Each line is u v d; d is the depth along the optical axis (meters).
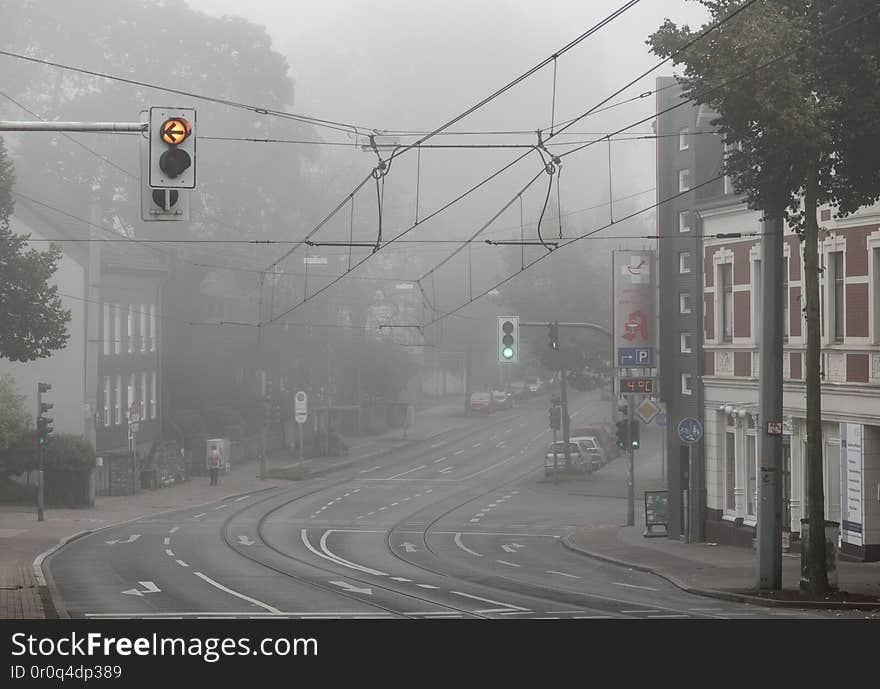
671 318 122.75
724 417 114.62
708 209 114.19
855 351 91.31
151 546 109.25
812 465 71.81
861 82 65.94
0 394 137.75
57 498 151.75
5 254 114.19
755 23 63.56
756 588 75.50
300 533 123.50
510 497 164.75
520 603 69.94
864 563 90.56
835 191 71.44
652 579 87.56
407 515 143.12
